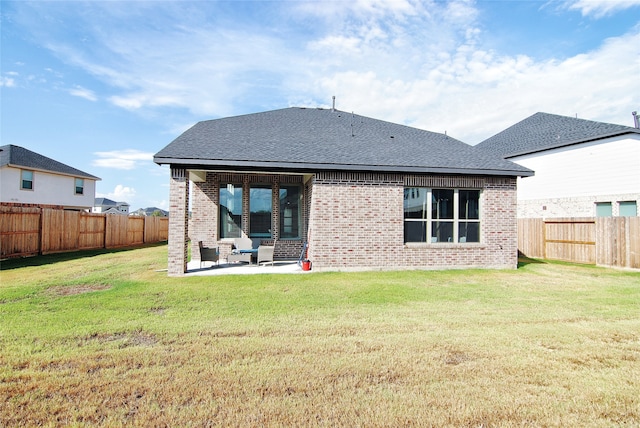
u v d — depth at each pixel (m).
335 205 12.15
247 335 5.73
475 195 13.20
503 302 8.01
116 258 15.81
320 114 17.89
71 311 7.02
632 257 12.94
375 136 15.27
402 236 12.48
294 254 14.85
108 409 3.56
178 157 10.92
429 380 4.23
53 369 4.42
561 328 6.16
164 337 5.60
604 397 3.86
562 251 15.83
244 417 3.44
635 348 5.25
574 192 20.31
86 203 36.00
